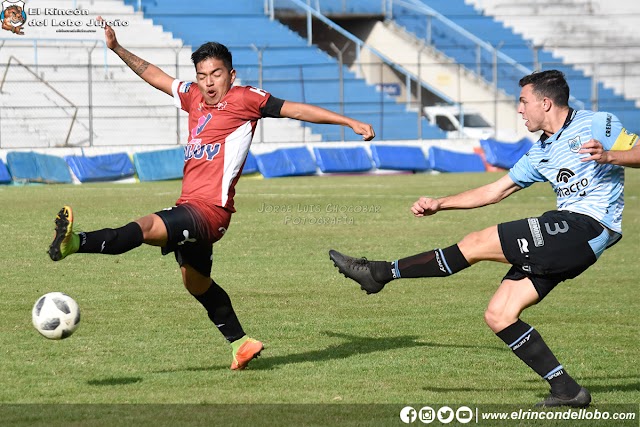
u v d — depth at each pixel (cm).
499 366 2550
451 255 2114
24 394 2205
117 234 2116
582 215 2044
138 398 2175
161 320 3153
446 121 14700
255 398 2188
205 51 2341
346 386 2317
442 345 2830
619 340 2919
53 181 10481
